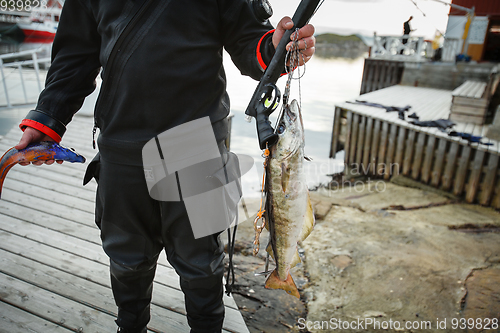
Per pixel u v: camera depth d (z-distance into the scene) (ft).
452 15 50.39
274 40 4.33
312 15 4.11
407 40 45.96
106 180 4.72
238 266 10.35
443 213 17.58
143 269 5.13
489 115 28.66
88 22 4.82
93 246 9.32
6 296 7.33
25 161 4.75
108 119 4.53
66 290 7.63
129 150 4.46
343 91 54.65
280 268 4.76
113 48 4.21
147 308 5.66
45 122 4.80
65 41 4.97
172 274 8.40
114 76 4.33
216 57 4.59
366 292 10.03
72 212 11.06
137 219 4.81
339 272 10.96
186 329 6.83
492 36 55.77
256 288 9.48
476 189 19.54
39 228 10.02
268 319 8.48
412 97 35.47
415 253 12.46
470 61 45.34
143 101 4.30
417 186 22.76
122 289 5.31
